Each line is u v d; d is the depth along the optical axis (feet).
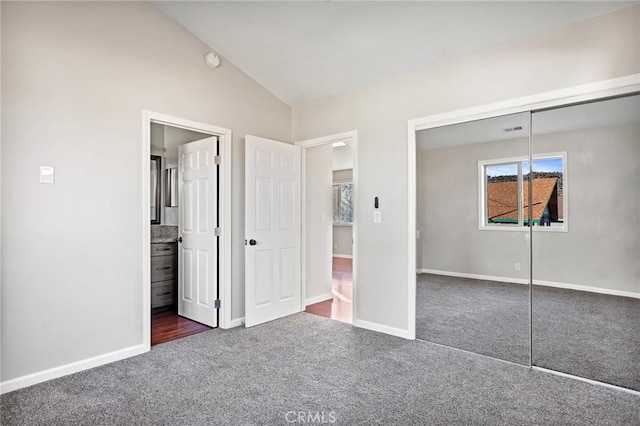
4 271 7.74
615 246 8.37
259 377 8.48
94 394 7.72
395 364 9.23
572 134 8.78
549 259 9.22
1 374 7.72
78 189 8.82
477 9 8.51
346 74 11.90
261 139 12.58
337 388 7.97
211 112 11.69
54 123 8.45
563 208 9.00
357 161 12.37
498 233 9.89
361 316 12.19
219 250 12.16
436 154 10.79
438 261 10.79
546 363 9.18
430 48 10.06
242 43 11.30
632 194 8.14
